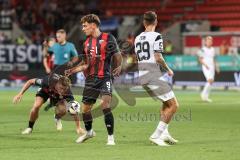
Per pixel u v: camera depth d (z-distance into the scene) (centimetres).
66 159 2648
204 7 11375
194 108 5647
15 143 3234
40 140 3362
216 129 3906
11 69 9469
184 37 9800
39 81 3594
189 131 3788
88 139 3384
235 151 2900
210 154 2802
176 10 11494
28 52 9444
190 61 8906
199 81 8819
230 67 8756
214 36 9538
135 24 10756
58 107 3753
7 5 11244
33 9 11362
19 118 4675
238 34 9362
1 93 7856
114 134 3628
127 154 2802
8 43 10194
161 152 2872
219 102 6438
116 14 11800
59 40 4316
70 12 11338
